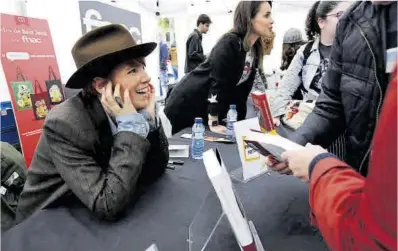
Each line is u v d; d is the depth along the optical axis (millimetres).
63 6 2939
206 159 559
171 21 4992
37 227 797
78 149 921
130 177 881
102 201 826
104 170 965
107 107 971
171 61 5102
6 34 2125
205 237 696
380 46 856
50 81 2455
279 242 689
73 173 890
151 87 1075
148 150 1006
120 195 840
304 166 471
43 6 2764
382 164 263
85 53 926
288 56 3121
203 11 5621
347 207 339
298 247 669
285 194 937
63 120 909
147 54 1036
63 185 969
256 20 1646
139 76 988
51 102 2439
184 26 6137
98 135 1000
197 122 1364
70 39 3045
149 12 4777
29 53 2295
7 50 2127
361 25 908
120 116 953
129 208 883
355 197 335
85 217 847
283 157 569
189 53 4688
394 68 290
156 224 797
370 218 292
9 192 1226
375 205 281
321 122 1073
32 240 741
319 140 1067
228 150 1400
